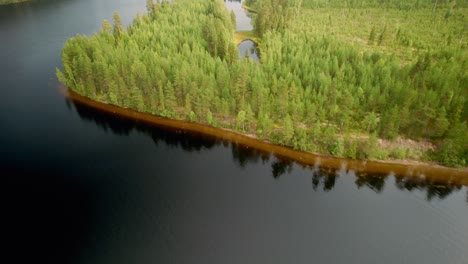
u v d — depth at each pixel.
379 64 101.56
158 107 95.88
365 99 87.69
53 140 87.19
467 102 80.88
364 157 76.88
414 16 170.50
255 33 162.62
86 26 167.75
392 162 76.38
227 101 89.81
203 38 130.75
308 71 102.50
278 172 77.44
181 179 76.00
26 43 144.50
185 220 65.50
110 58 103.62
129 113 97.00
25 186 72.06
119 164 79.88
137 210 67.44
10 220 64.25
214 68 102.19
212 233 63.00
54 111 98.88
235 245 60.72
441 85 88.25
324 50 116.38
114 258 58.03
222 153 83.62
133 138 88.62
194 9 165.38
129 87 98.56
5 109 99.19
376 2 190.88
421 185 72.12
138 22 145.50
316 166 77.44
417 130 79.31
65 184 73.19
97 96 104.00
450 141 73.31
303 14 179.75
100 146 85.50
